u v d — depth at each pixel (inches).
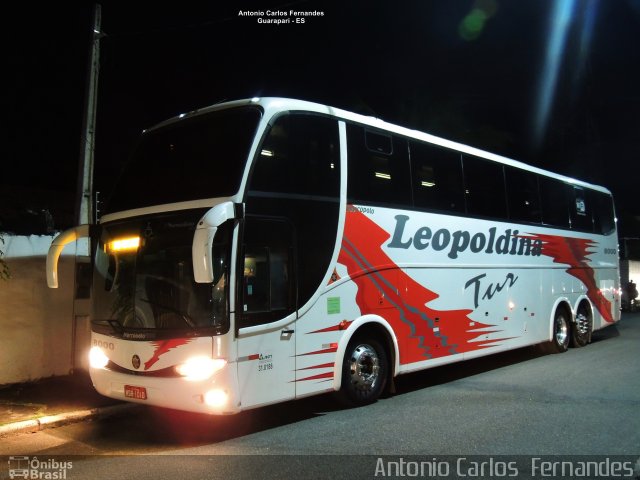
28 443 246.1
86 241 365.7
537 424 261.9
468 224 377.4
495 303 399.9
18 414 275.6
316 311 268.1
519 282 430.3
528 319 438.6
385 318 307.3
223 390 225.0
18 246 339.0
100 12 374.0
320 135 282.2
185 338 230.1
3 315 331.6
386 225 312.8
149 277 248.7
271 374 244.4
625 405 296.4
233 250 232.1
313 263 268.7
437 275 346.9
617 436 242.7
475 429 254.5
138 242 257.8
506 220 419.8
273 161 256.2
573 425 259.8
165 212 251.1
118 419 286.5
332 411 290.2
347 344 284.0
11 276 335.3
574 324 510.9
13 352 334.3
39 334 345.4
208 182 247.6
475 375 391.9
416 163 341.7
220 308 228.1
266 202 249.1
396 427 259.4
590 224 558.6
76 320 361.4
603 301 571.5
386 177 318.7
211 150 257.0
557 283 484.4
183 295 235.6
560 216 502.9
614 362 435.5
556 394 324.8
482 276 387.5
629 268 1091.9
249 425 268.5
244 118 256.7
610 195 614.2
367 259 298.5
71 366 358.6
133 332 246.1
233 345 228.7
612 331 675.4
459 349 361.4
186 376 228.4
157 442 245.1
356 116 305.6
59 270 355.6
